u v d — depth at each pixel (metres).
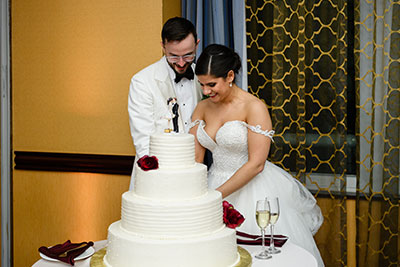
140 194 1.93
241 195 2.81
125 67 3.60
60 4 3.74
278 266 1.97
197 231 1.82
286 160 3.64
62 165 3.80
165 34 2.85
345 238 3.54
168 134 2.03
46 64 3.81
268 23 3.67
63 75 3.77
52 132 3.83
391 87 3.41
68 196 3.83
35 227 3.94
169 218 1.79
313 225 3.15
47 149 3.86
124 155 3.64
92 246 2.23
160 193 1.87
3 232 3.98
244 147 2.80
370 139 3.55
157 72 3.17
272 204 2.08
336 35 3.51
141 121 3.13
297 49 3.57
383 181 3.46
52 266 1.99
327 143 3.56
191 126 2.97
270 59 3.68
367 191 3.57
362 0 3.51
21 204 3.96
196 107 3.01
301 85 3.54
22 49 3.87
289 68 3.60
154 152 1.97
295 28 3.57
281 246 2.25
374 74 3.47
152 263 1.76
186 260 1.77
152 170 1.89
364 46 3.52
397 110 3.40
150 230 1.81
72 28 3.72
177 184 1.86
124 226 1.90
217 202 1.91
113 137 3.67
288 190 2.94
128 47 3.58
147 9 3.51
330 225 3.53
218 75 2.61
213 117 2.89
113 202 3.72
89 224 3.79
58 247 2.19
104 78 3.66
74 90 3.75
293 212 2.87
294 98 3.60
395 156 3.42
